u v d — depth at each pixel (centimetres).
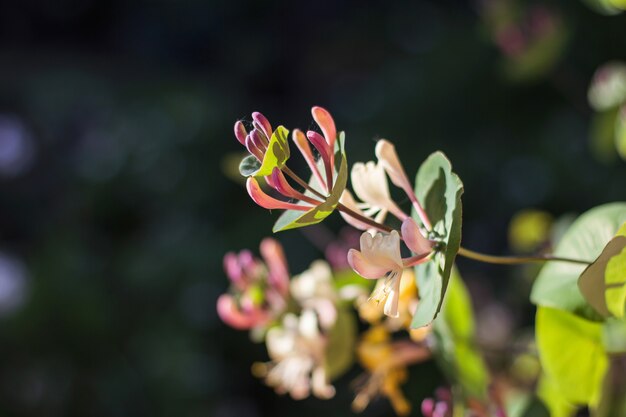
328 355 74
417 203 58
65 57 461
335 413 213
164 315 234
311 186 57
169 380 213
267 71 450
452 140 273
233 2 458
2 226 346
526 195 252
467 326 73
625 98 94
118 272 243
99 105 375
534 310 172
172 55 467
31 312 205
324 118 55
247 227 256
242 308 74
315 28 450
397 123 283
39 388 198
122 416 204
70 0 491
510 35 126
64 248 239
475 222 257
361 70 416
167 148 293
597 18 228
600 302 59
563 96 259
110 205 278
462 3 374
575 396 69
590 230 64
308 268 239
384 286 56
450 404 69
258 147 54
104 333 210
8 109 397
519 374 92
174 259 248
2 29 469
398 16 405
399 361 74
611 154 102
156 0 470
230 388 231
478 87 273
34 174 361
